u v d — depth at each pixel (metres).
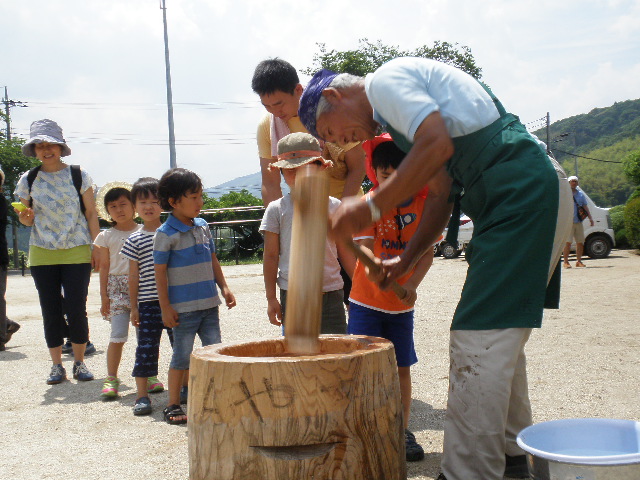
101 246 5.27
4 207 7.11
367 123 2.74
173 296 4.39
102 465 3.56
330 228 2.31
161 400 4.95
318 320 2.27
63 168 5.76
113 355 5.13
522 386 3.00
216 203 45.38
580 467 2.04
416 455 3.36
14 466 3.61
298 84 4.13
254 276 17.14
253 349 2.50
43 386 5.56
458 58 43.25
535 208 2.50
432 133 2.31
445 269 15.01
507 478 3.04
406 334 3.61
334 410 2.06
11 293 15.41
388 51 43.53
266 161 4.59
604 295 9.28
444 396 4.52
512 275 2.52
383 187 2.31
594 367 5.04
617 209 21.27
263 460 2.05
